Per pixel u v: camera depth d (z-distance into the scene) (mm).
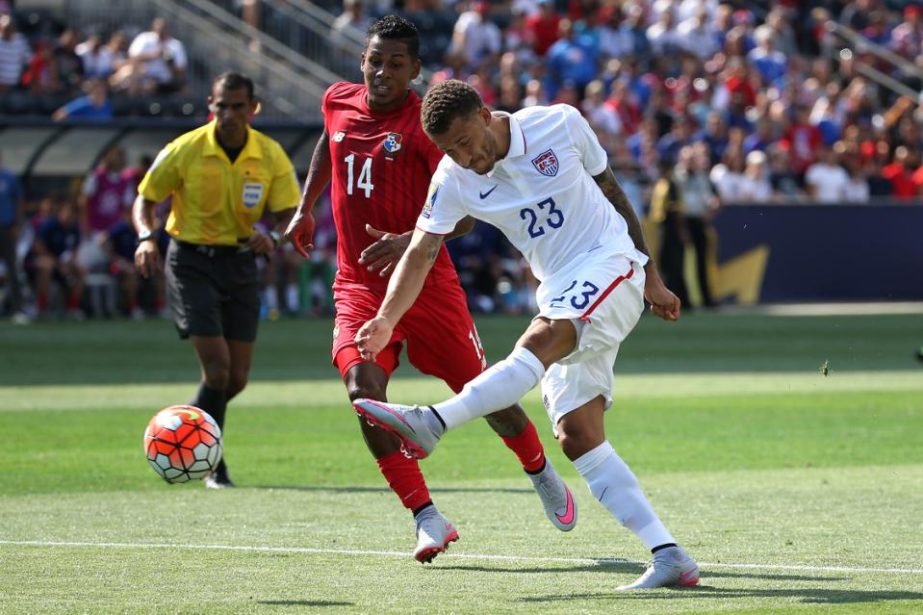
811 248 101375
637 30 113875
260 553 24047
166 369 60438
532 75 104062
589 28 112125
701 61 115125
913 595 20406
